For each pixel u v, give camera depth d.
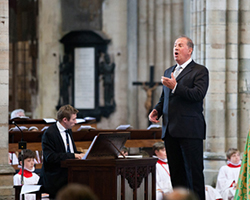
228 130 15.15
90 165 7.77
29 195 10.76
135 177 8.13
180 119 7.63
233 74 15.12
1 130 9.69
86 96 22.80
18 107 23.72
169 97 7.79
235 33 15.12
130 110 22.61
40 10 23.42
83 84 22.81
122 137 8.25
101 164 7.69
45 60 23.38
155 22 22.61
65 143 9.43
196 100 7.47
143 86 22.25
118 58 22.75
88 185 7.77
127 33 22.78
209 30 15.10
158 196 11.71
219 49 15.07
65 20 23.36
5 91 9.77
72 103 22.92
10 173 9.59
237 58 15.18
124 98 22.67
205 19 15.23
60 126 9.44
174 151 7.90
